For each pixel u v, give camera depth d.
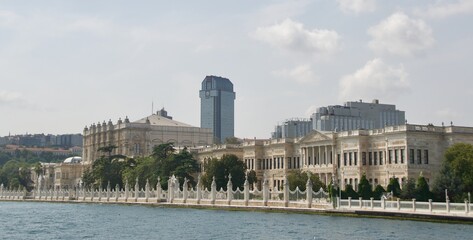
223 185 161.00
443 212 80.75
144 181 181.12
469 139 136.62
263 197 118.06
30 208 157.88
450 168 108.56
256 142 186.00
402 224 78.94
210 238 70.12
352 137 149.62
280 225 82.62
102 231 82.38
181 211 125.88
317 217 94.81
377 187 105.94
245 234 73.00
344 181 151.50
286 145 174.62
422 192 102.62
